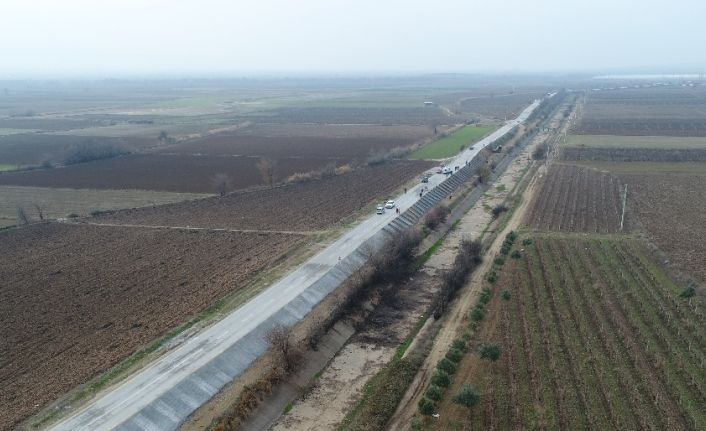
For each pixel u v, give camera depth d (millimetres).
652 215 102188
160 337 58469
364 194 117562
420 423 45938
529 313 64000
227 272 76125
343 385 54500
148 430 44375
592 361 53469
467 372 52969
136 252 85375
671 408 46375
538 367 53000
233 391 50250
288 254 81875
